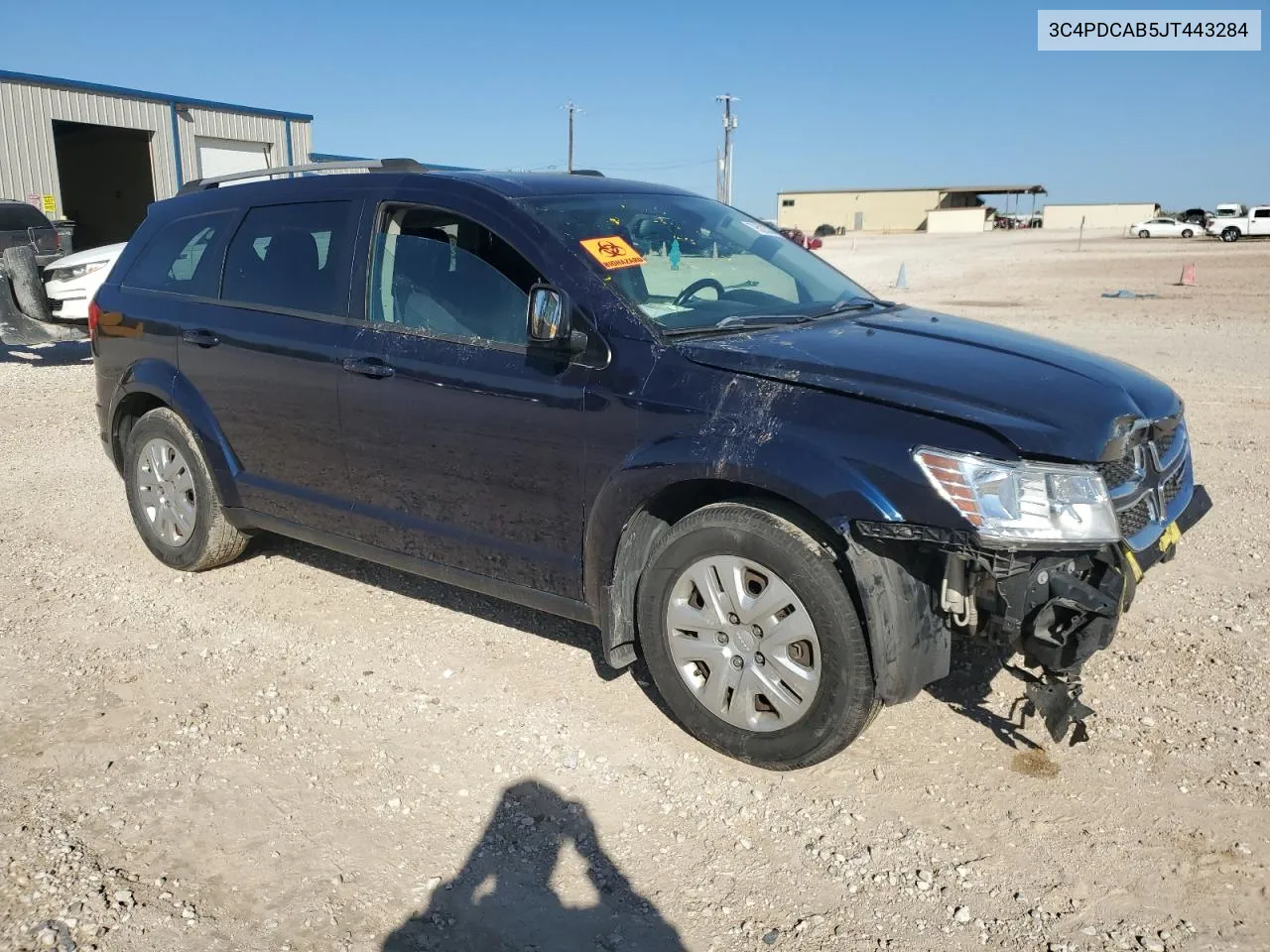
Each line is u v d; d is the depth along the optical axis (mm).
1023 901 2887
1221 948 2695
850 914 2854
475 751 3684
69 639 4613
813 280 4629
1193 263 35094
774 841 3176
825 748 3346
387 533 4391
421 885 2982
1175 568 5340
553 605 3967
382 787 3453
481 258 4020
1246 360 12078
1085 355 3902
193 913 2832
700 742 3697
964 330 4027
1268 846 3094
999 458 2971
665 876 3031
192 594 5137
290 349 4535
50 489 7102
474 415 3945
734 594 3438
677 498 3639
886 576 3107
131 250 5512
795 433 3207
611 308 3676
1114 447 3107
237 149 29078
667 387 3479
